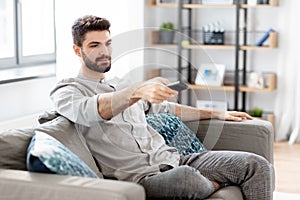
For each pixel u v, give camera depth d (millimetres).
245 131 3141
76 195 1912
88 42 2617
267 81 5754
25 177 2035
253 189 2658
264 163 2693
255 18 5793
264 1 5555
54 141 2287
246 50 5789
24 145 2336
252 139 3135
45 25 4598
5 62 4215
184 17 6012
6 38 4305
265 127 3127
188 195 2365
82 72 2670
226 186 2695
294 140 5566
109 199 1871
